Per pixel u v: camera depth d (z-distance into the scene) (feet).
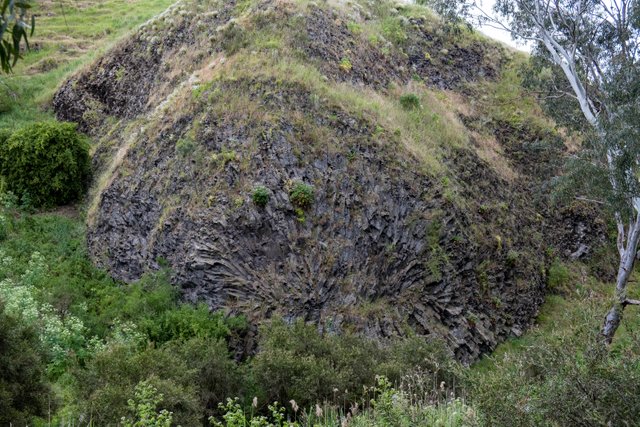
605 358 22.30
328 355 41.81
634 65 58.03
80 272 59.11
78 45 115.55
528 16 67.62
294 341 41.98
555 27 67.15
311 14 76.38
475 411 23.20
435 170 65.92
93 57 97.40
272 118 58.34
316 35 73.31
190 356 39.24
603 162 57.77
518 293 68.33
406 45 91.45
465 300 60.44
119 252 59.77
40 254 61.36
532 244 76.28
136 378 34.65
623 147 52.08
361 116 64.03
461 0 70.08
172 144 61.62
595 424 20.36
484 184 74.18
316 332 44.50
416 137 69.51
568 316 27.17
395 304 55.57
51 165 71.77
